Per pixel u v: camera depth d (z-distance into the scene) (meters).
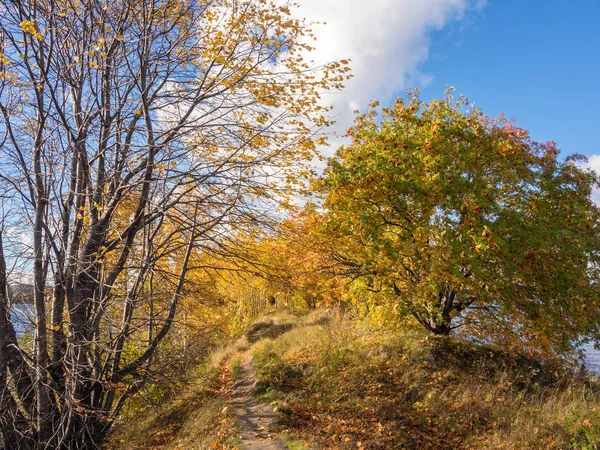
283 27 6.88
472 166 9.77
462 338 11.52
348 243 10.69
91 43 7.27
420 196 9.31
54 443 6.88
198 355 10.58
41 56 6.53
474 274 8.90
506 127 11.35
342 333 12.03
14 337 6.91
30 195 6.85
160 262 8.96
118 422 8.13
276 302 28.50
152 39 7.30
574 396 6.88
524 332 9.80
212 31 7.33
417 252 9.80
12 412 6.64
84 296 7.14
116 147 7.69
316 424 6.68
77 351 6.93
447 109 10.24
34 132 7.54
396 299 10.45
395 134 10.05
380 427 6.23
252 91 7.18
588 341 10.71
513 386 8.29
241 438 6.43
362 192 9.91
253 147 7.49
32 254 6.83
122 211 8.14
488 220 8.85
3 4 6.26
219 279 11.52
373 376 8.56
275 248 9.20
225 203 7.29
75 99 7.46
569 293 9.13
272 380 9.54
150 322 7.79
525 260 9.08
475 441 6.01
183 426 8.77
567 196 10.25
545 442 5.52
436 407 7.12
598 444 5.12
